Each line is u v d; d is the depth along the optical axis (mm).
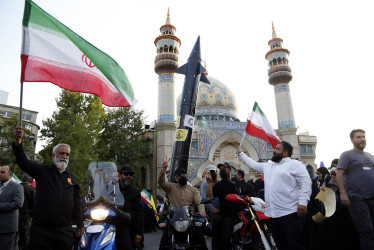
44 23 5090
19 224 6723
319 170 8484
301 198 4617
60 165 4262
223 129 32500
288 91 35844
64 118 24281
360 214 5113
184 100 16016
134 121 30594
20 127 4027
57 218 3994
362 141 5441
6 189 5262
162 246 5812
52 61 5031
